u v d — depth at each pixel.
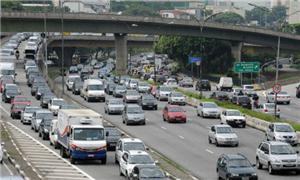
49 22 163.50
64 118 59.69
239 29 185.25
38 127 78.44
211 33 186.75
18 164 54.97
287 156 52.66
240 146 69.31
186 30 183.38
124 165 49.47
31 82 132.62
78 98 120.88
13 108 92.75
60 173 51.34
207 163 58.06
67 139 58.03
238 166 47.94
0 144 59.44
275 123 72.44
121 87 124.88
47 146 67.38
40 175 49.81
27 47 184.25
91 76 181.50
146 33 181.00
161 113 101.31
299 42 190.75
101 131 57.22
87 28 171.50
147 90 133.12
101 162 57.19
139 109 88.12
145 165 46.19
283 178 50.75
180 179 48.16
